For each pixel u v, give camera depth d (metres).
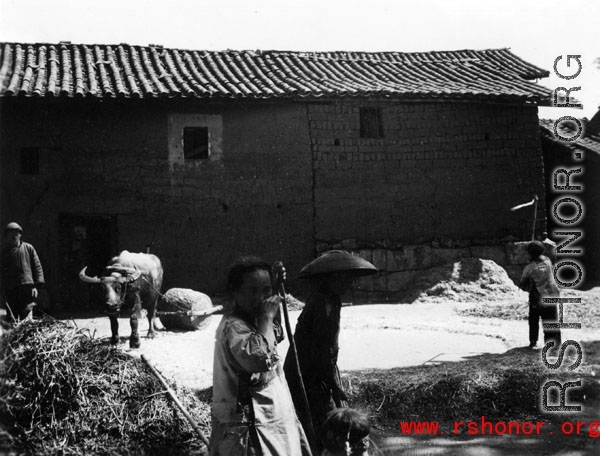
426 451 6.11
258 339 3.87
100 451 5.45
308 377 5.24
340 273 5.27
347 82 20.41
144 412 5.86
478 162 20.69
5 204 17.52
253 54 22.41
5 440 5.08
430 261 20.00
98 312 17.31
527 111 21.02
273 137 19.41
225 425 3.91
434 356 10.23
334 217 19.67
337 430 4.21
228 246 18.98
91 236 18.52
